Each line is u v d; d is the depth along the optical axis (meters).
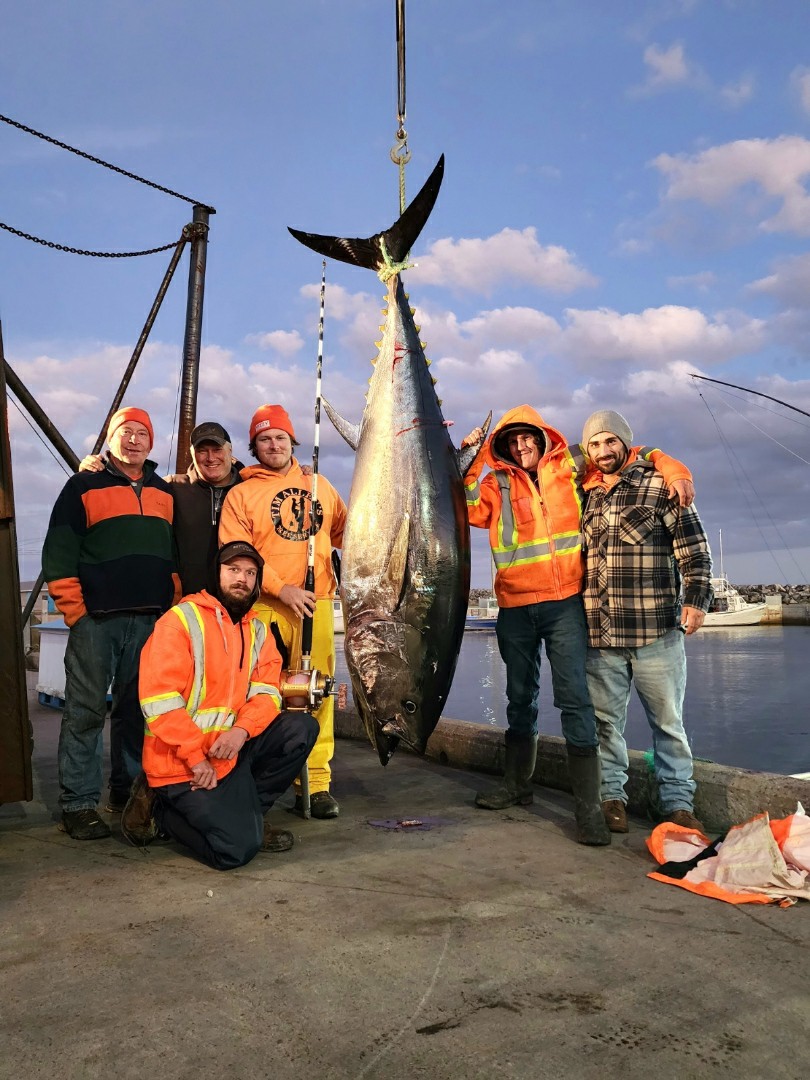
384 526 3.46
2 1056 1.79
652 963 2.24
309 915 2.63
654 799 3.85
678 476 3.66
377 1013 1.97
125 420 4.03
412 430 3.55
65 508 3.88
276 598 3.96
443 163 3.69
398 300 3.76
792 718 20.86
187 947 2.38
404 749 5.74
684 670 3.71
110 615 3.85
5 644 3.62
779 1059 1.76
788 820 3.03
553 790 4.52
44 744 6.44
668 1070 1.72
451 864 3.16
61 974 2.21
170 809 3.32
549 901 2.73
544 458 3.91
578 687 3.59
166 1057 1.78
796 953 2.29
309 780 4.02
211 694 3.36
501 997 2.05
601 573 3.71
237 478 4.46
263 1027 1.91
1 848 3.52
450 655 3.50
